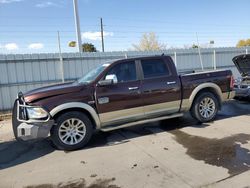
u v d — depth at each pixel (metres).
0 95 9.31
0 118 8.86
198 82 6.05
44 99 4.76
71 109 4.95
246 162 3.82
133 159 4.23
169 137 5.30
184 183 3.30
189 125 6.14
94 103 5.03
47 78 9.99
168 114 5.91
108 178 3.62
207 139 4.99
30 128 4.60
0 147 5.47
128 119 5.42
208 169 3.66
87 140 5.03
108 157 4.42
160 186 3.27
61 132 4.87
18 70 9.51
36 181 3.69
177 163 3.95
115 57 11.09
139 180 3.48
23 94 5.06
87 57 10.61
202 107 6.22
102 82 5.03
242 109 7.69
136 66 5.50
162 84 5.64
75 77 10.48
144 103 5.48
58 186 3.49
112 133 5.91
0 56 9.18
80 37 12.17
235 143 4.66
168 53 12.23
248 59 8.00
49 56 9.95
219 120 6.46
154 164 3.97
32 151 5.05
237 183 3.21
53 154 4.79
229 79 6.50
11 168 4.26
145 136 5.50
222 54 13.72
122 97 5.25
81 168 4.03
